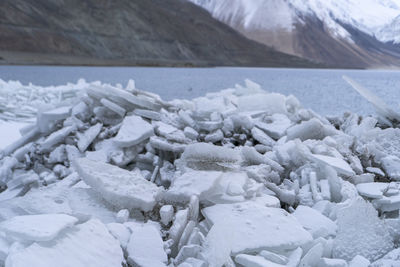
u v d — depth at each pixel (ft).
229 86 134.51
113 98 19.89
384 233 10.92
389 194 13.19
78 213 9.74
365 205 11.19
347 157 15.53
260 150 17.62
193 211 10.89
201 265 8.83
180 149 16.46
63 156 17.94
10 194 14.55
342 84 163.84
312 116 20.75
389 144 17.79
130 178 12.34
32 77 172.55
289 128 18.12
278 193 13.47
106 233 9.48
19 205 11.55
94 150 18.42
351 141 16.58
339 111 60.44
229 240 9.52
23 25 473.26
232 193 11.94
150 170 16.99
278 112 22.67
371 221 10.96
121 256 9.02
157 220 11.35
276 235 9.95
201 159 13.39
